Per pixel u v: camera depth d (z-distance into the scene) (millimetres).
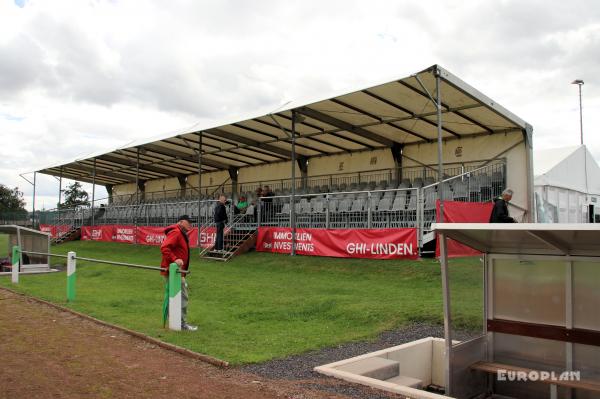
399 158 21141
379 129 19141
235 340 7742
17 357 6523
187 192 32906
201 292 12352
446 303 6402
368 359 6559
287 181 25938
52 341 7461
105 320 8953
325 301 10391
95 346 7234
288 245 17766
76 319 9172
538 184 18594
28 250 18406
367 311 9477
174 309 8242
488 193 17188
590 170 22281
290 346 7422
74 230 31578
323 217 18109
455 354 6500
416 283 12188
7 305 10586
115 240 27672
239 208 20969
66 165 32000
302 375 6078
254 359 6652
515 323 6734
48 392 5203
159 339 7551
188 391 5375
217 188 30109
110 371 6023
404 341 7750
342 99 15703
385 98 15484
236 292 12000
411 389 5461
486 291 7020
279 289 12203
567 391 6289
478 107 15523
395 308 9570
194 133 21000
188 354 6863
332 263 15406
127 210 29000
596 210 22484
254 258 17781
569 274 6270
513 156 17703
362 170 22500
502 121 16859
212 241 20984
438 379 7453
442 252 6312
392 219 16219
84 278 15383
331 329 8578
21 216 47938
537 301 6582
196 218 23531
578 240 5664
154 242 24516
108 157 28812
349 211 17062
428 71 13102
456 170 19203
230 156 25828
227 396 5254
